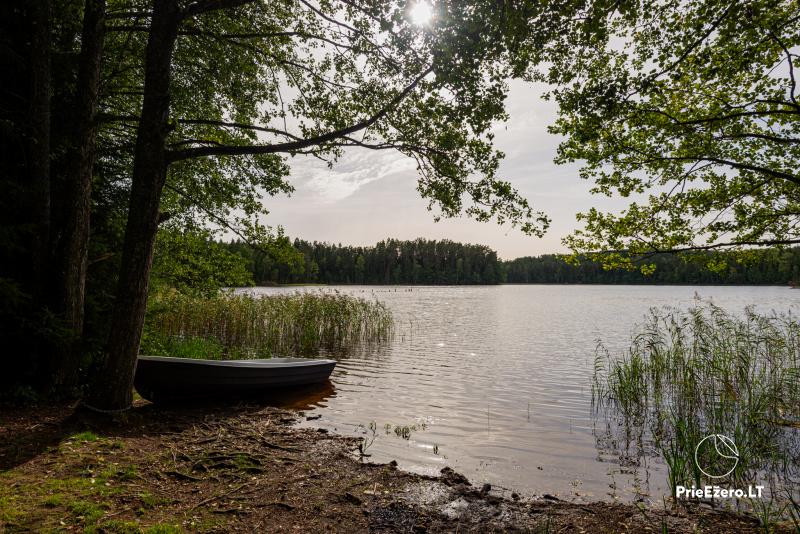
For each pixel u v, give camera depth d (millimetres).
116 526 3574
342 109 8656
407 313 35781
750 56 6066
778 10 5754
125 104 9797
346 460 5867
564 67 6434
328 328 20281
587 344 18641
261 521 4020
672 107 7238
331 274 127000
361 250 140375
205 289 12094
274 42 8852
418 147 7484
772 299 44219
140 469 4855
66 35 8281
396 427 7723
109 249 9102
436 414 8602
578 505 4812
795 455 6473
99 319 8695
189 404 8695
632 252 7895
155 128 6598
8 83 7605
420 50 6605
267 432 6961
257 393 9844
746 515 4699
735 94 6898
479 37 5609
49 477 4379
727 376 9172
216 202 10953
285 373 10102
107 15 7582
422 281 137625
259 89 9523
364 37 7176
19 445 5133
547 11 5348
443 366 13781
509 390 10664
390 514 4383
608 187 7918
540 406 9227
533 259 179125
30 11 7328
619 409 8953
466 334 22281
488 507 4668
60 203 7801
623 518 4504
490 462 6199
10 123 6844
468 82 6176
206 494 4465
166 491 4422
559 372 12891
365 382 11547
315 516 4219
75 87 8086
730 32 5477
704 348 9836
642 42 6352
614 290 94500
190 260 11930
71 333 7223
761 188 7246
